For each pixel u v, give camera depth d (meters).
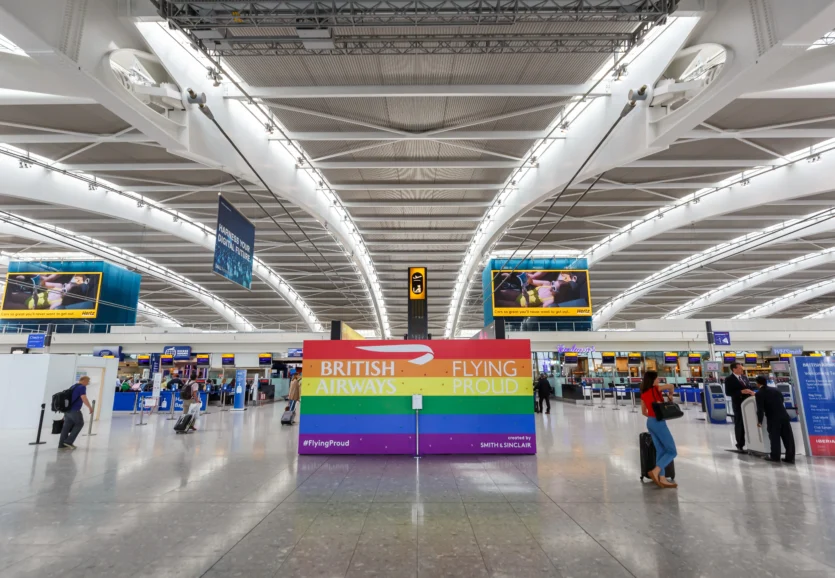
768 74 9.30
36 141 15.46
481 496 5.58
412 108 15.13
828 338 31.25
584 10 7.79
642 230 27.53
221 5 7.79
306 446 8.70
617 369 31.14
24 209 24.47
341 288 43.59
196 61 12.94
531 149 18.44
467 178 21.36
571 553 3.84
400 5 7.74
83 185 21.17
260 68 12.53
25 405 13.90
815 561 3.67
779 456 7.75
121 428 13.71
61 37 8.45
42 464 7.74
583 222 27.48
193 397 12.91
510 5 7.73
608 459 8.02
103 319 32.53
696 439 10.62
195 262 35.69
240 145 15.15
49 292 31.45
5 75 9.70
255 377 28.81
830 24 7.77
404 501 5.36
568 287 29.33
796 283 41.34
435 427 8.72
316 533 4.30
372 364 8.92
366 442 8.70
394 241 30.77
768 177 20.31
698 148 17.66
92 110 14.41
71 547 3.98
